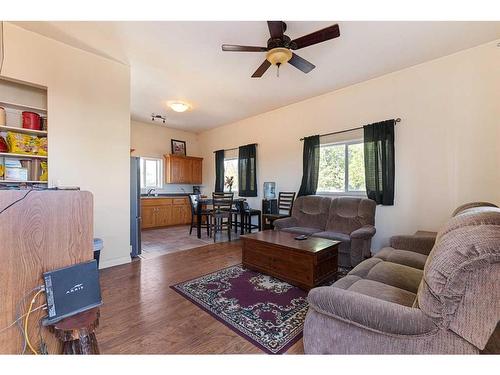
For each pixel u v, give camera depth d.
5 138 2.46
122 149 3.12
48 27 2.35
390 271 1.70
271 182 4.89
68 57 2.68
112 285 2.46
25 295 0.87
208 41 2.58
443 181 2.91
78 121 2.76
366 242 2.87
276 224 3.70
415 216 3.11
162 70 3.27
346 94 3.82
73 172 2.73
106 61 2.96
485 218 0.95
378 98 3.46
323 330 1.16
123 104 3.12
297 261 2.39
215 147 6.63
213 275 2.73
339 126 3.91
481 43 2.63
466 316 0.87
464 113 2.77
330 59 2.95
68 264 0.98
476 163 2.69
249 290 2.33
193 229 5.76
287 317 1.86
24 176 2.48
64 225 0.97
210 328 1.73
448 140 2.87
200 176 7.00
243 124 5.74
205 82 3.66
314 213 3.77
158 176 6.54
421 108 3.07
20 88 2.61
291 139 4.66
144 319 1.84
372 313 1.00
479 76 2.67
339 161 4.00
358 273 1.76
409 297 1.33
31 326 0.89
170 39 2.54
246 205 5.22
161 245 4.14
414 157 3.12
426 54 2.84
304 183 4.27
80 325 0.90
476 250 0.84
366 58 2.93
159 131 6.47
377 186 3.36
